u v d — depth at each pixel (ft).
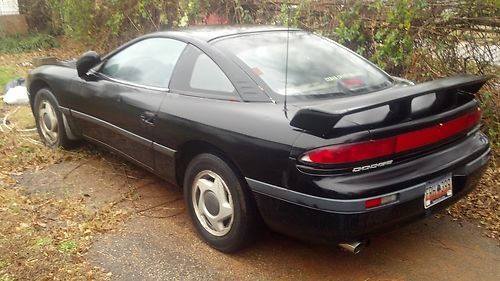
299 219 9.21
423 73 18.08
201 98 11.22
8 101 22.67
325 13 20.52
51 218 12.39
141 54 13.52
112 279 9.98
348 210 8.63
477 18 16.81
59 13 36.70
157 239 11.57
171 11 27.50
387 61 18.93
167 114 11.63
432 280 10.20
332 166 8.66
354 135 8.69
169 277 10.12
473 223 12.53
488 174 15.15
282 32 13.04
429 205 9.64
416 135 9.27
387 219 9.02
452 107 10.10
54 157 16.34
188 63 11.94
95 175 15.17
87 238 11.50
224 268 10.49
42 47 37.32
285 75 10.95
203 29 13.14
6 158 16.08
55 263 10.37
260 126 9.70
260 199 9.80
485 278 10.27
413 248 11.39
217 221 10.91
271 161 9.37
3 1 40.40
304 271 10.44
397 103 8.96
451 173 10.02
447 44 17.66
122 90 13.29
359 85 11.26
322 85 10.91
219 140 10.32
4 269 10.07
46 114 16.97
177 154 11.70
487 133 17.10
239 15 24.27
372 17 19.15
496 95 17.17
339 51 12.65
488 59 17.12
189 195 11.62
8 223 11.96
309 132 8.96
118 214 12.72
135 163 13.55
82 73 14.65
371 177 8.86
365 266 10.66
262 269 10.48
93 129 14.85
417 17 17.84
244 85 10.69
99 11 31.78
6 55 35.04
